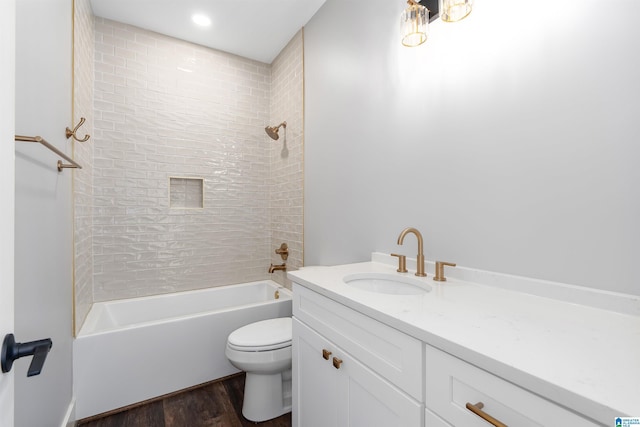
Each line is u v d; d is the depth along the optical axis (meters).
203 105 2.68
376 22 1.65
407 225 1.46
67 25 1.49
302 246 2.42
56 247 1.29
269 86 3.00
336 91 1.99
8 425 0.47
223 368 2.06
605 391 0.45
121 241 2.35
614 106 0.81
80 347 1.65
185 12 2.23
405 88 1.47
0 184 0.45
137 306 2.33
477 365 0.58
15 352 0.47
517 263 1.03
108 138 2.29
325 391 1.09
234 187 2.83
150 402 1.80
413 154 1.43
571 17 0.90
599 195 0.84
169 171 2.53
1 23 0.45
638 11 0.78
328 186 2.08
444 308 0.85
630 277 0.79
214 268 2.73
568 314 0.80
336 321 1.04
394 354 0.79
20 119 0.93
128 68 2.37
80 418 1.63
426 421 0.70
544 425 0.49
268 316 2.23
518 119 1.02
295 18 2.30
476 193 1.16
